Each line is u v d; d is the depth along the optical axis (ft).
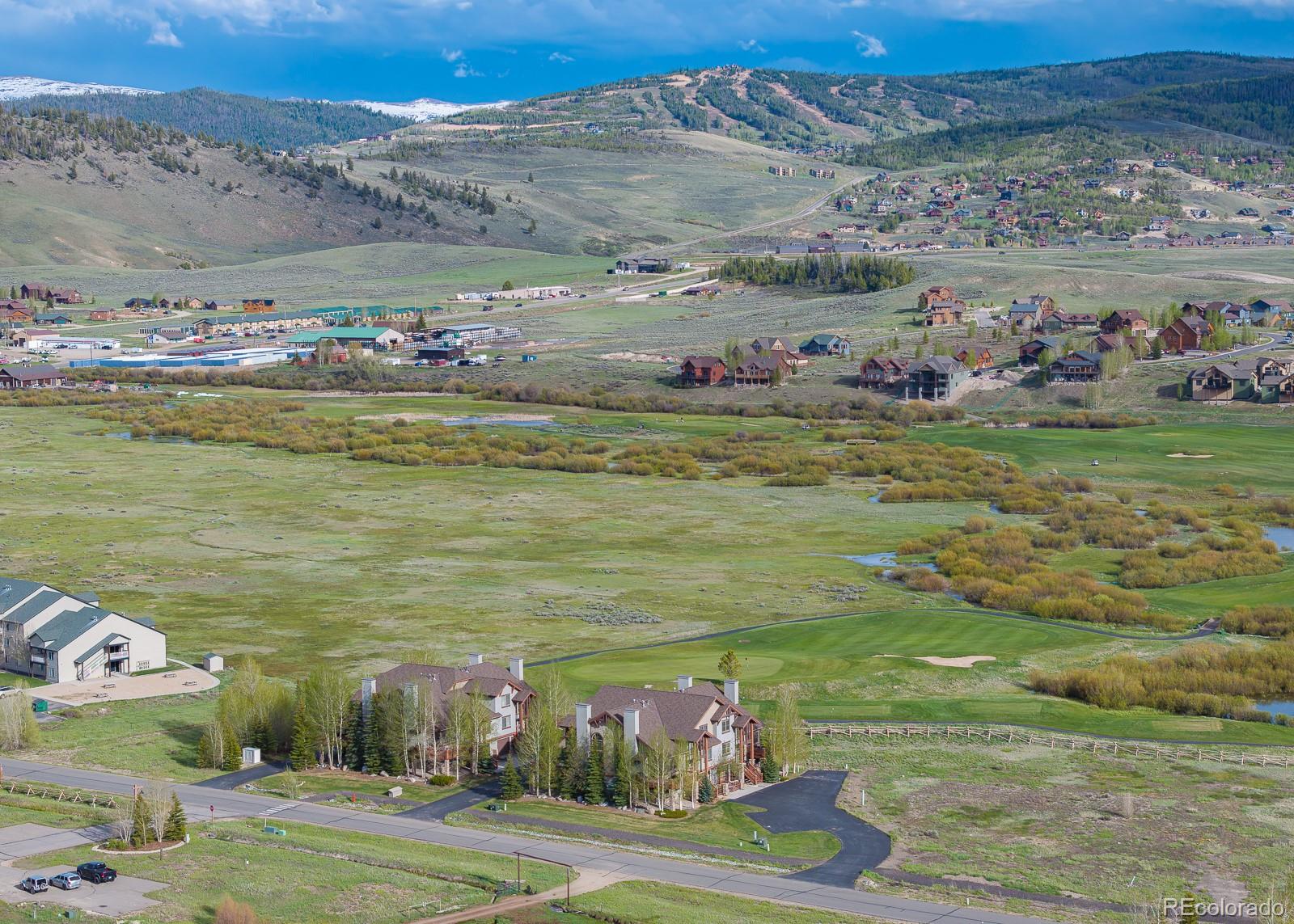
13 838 312.91
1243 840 326.65
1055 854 318.24
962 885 298.56
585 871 301.43
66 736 398.62
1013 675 468.34
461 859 306.76
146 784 355.56
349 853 307.17
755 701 432.25
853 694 447.01
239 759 379.55
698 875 300.81
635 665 463.83
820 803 354.74
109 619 467.52
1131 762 387.34
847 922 273.54
